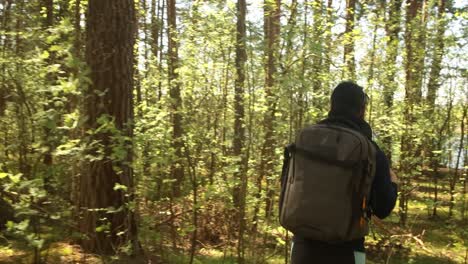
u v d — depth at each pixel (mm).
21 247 5523
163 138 5285
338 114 2871
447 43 7973
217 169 6484
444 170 9898
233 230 6859
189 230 5617
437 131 8969
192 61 7754
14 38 6199
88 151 5023
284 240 6316
